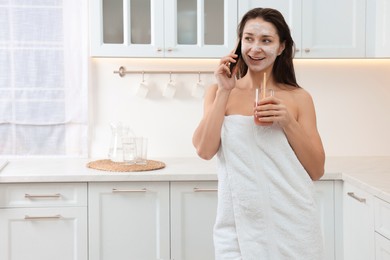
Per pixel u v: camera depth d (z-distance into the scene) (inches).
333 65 128.6
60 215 101.9
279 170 58.7
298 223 58.1
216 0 115.0
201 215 103.6
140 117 126.3
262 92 58.6
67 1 121.0
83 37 122.1
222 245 60.0
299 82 128.5
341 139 129.6
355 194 96.4
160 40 113.4
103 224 102.8
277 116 56.9
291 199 58.2
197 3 114.2
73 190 102.0
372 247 88.4
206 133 60.0
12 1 119.4
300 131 58.6
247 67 65.8
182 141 127.4
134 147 111.1
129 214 102.9
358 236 95.3
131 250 103.5
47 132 123.0
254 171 58.5
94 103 125.2
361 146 129.6
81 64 122.5
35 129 122.6
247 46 60.1
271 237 58.0
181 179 101.5
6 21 119.6
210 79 126.4
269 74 63.6
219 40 115.5
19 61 120.6
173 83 125.0
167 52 113.7
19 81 121.0
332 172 103.0
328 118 129.4
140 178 101.0
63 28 121.3
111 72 125.1
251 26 59.8
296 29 115.2
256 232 58.3
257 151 58.7
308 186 59.5
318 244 59.3
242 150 58.6
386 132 129.6
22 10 119.9
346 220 102.0
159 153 127.3
